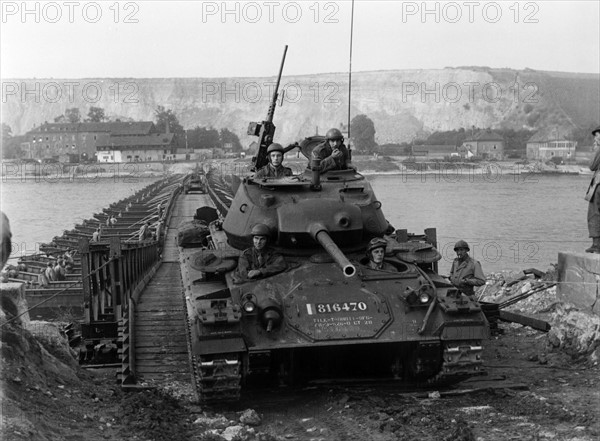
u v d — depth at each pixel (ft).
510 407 37.86
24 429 30.53
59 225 184.85
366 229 46.68
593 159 49.70
